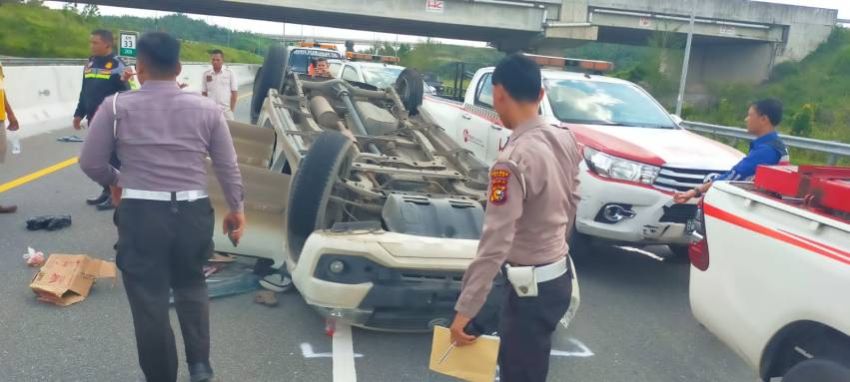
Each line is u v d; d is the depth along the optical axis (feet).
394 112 23.21
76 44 139.85
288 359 13.69
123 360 13.17
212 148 11.25
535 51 133.59
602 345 15.51
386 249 13.26
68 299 15.57
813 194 10.20
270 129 20.77
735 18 129.08
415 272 13.37
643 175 18.37
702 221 12.21
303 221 14.46
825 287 9.31
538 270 8.80
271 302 16.11
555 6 121.19
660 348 15.48
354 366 13.55
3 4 139.44
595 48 170.60
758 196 11.02
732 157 19.54
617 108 23.26
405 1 116.47
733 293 11.18
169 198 10.69
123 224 10.69
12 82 40.24
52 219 21.01
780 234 10.28
